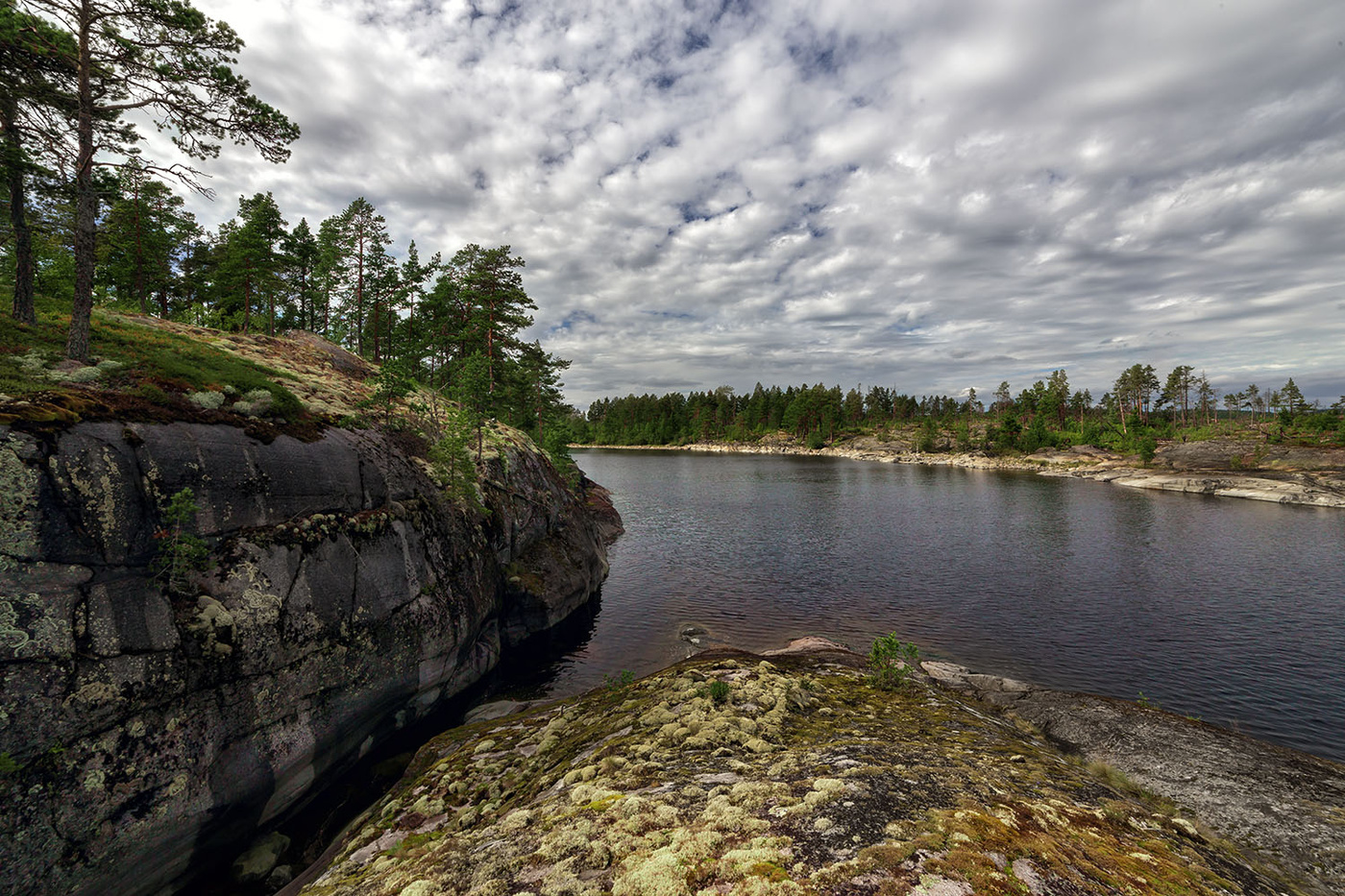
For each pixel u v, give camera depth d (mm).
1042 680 23344
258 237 42469
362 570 18266
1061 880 6723
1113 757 14781
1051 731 16734
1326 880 9852
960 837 7363
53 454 11914
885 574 40438
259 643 14375
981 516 65750
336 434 21062
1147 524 60000
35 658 10500
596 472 122125
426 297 52125
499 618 27203
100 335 18734
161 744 11984
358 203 49750
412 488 23156
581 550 37312
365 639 17531
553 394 76062
